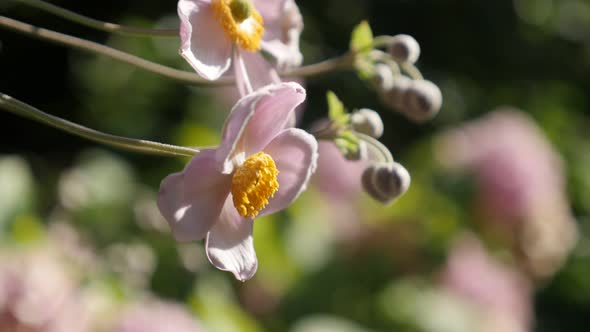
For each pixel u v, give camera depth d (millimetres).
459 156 1048
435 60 1605
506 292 900
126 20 1207
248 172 401
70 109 1272
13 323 584
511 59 1640
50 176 954
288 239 841
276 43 451
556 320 1345
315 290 844
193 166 396
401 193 445
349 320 847
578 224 1336
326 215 898
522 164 1021
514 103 1592
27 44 1252
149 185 873
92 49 423
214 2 424
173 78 436
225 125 388
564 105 1616
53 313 591
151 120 1210
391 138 1472
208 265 746
